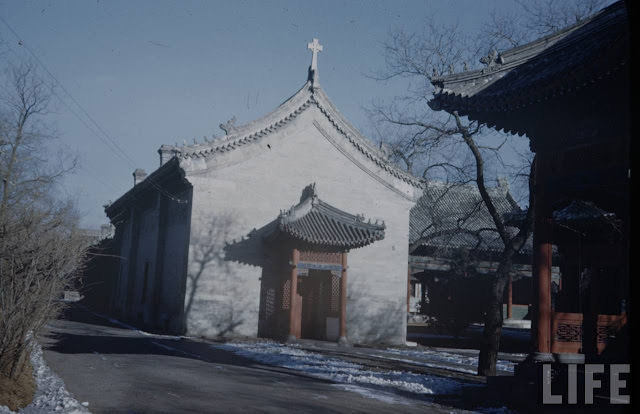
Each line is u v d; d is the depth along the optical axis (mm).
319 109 29625
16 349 10188
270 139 28609
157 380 12586
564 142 12531
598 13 13070
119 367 14570
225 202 27438
